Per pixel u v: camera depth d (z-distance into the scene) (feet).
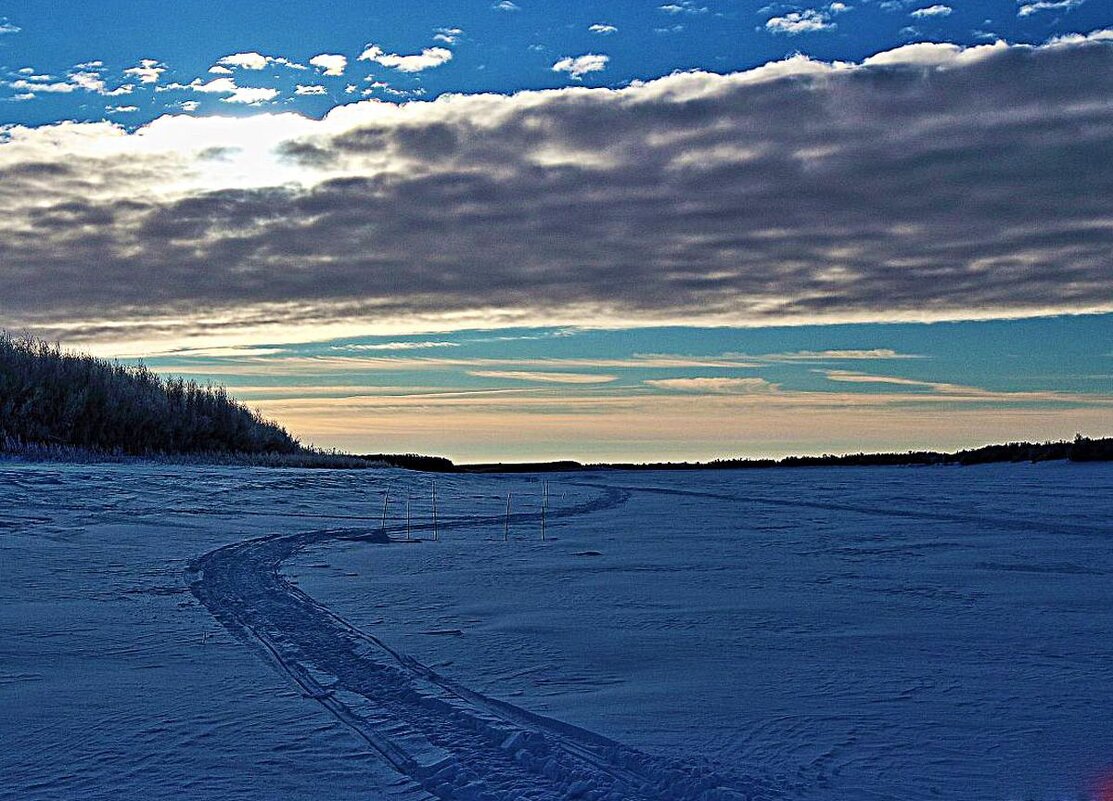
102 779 18.35
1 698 23.94
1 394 115.03
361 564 50.67
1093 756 19.27
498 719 22.13
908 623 33.71
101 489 78.69
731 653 28.91
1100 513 86.48
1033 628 32.73
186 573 46.09
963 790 17.43
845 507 96.99
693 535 68.18
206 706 23.48
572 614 35.60
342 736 21.12
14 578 42.98
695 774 18.11
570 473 221.46
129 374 144.87
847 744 20.10
